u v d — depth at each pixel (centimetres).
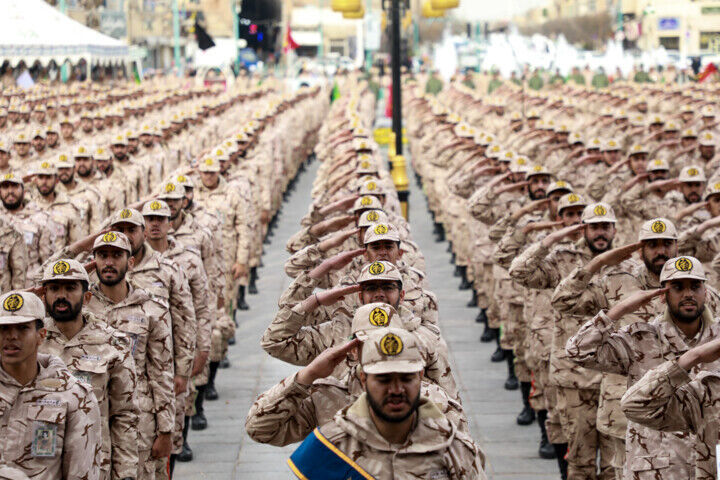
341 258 1157
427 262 3189
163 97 4906
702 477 995
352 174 2202
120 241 1214
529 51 7631
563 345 1431
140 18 10019
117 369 1076
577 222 1578
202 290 1512
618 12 8606
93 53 5522
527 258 1475
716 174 2362
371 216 1370
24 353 905
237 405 1905
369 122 5950
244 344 2305
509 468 1595
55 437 916
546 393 1578
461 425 848
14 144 2895
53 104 4225
